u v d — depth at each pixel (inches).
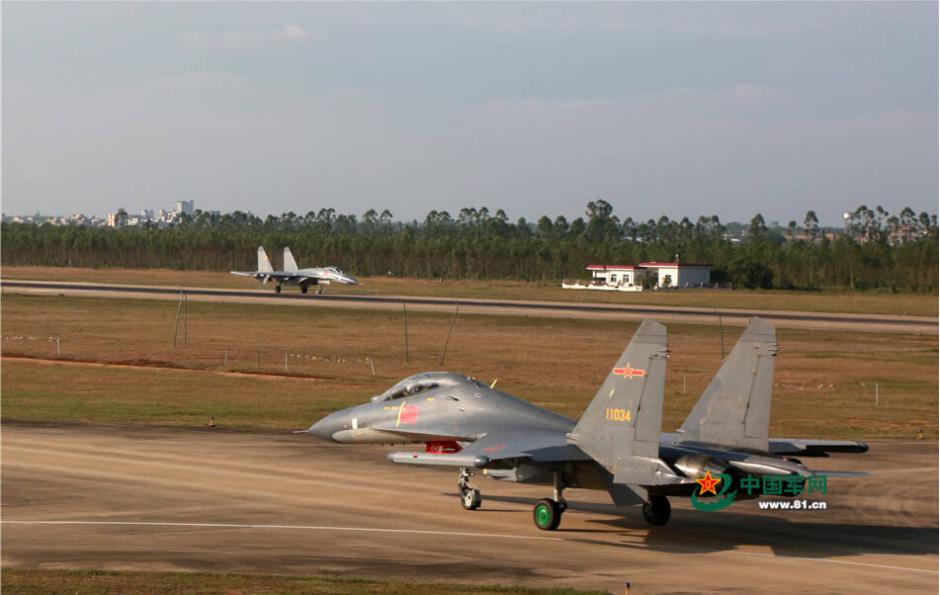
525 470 1925.4
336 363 5059.1
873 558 1726.1
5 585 1424.7
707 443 1861.5
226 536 1798.7
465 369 4872.0
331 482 2317.9
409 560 1652.3
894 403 4015.8
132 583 1441.9
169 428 3058.6
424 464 1776.6
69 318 7273.6
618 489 1779.0
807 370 5137.8
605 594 1437.0
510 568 1615.4
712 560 1697.8
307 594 1398.9
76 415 3309.5
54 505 2037.4
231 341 5979.3
